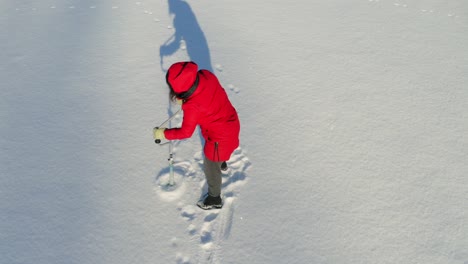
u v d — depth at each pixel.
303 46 4.67
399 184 3.04
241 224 2.72
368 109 3.77
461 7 5.70
